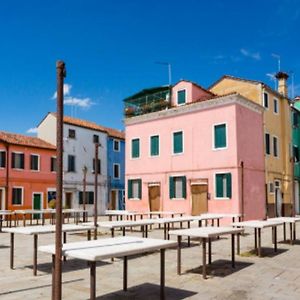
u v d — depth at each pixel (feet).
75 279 24.02
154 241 20.68
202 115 77.97
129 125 91.50
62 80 16.20
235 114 73.15
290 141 94.94
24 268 27.50
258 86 84.74
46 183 106.63
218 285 22.70
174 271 26.58
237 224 33.42
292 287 22.34
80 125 116.98
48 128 114.73
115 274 25.70
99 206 120.67
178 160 81.10
